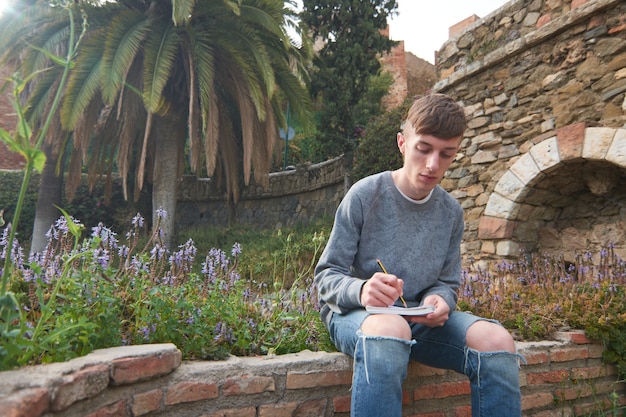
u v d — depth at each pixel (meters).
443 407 1.91
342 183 9.80
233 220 12.14
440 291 1.59
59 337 1.26
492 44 5.34
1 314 1.08
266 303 2.32
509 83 4.97
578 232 4.76
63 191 12.27
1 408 0.81
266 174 9.33
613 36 4.07
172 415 1.39
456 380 1.96
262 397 1.55
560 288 3.35
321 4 9.48
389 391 1.20
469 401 1.98
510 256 4.73
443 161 1.48
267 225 11.88
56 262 1.85
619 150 3.89
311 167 10.91
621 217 4.45
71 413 1.05
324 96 9.62
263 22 7.70
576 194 4.85
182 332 1.68
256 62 8.38
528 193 4.68
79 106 6.91
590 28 4.24
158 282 2.18
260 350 1.91
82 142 8.08
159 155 8.96
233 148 10.11
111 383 1.20
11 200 11.74
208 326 1.75
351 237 1.58
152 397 1.33
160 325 1.67
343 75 9.27
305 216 10.95
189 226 13.24
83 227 1.41
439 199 1.68
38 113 7.59
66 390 1.01
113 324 1.56
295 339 2.02
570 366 2.36
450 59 5.93
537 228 5.00
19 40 7.76
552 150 4.43
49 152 9.51
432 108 1.45
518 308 2.81
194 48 7.75
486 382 1.36
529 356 2.20
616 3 4.02
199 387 1.44
